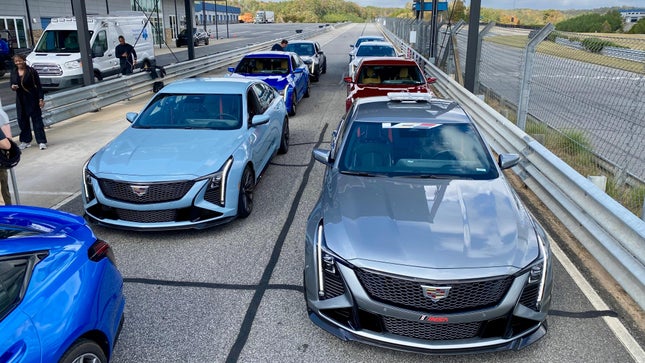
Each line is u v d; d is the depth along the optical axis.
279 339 3.56
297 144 9.19
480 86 13.99
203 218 5.20
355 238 3.37
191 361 3.34
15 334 2.26
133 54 15.66
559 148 7.96
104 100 12.66
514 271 3.14
